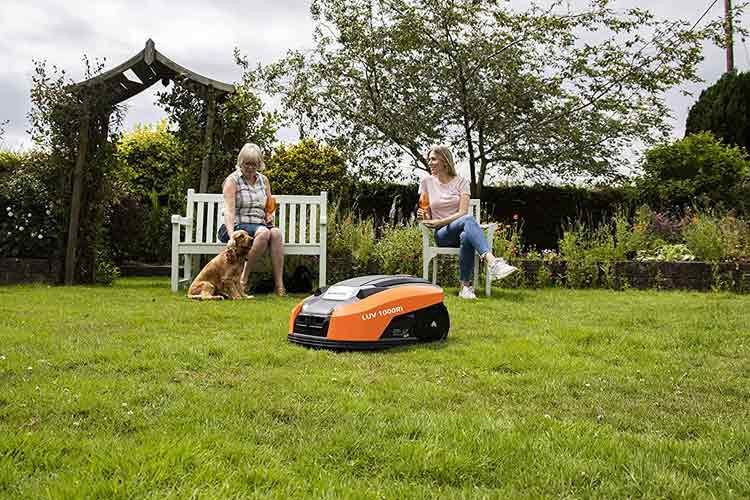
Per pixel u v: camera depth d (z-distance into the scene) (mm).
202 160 8578
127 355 3641
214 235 8102
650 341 4395
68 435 2387
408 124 11773
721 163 12469
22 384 3008
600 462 2223
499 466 2189
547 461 2225
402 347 4145
